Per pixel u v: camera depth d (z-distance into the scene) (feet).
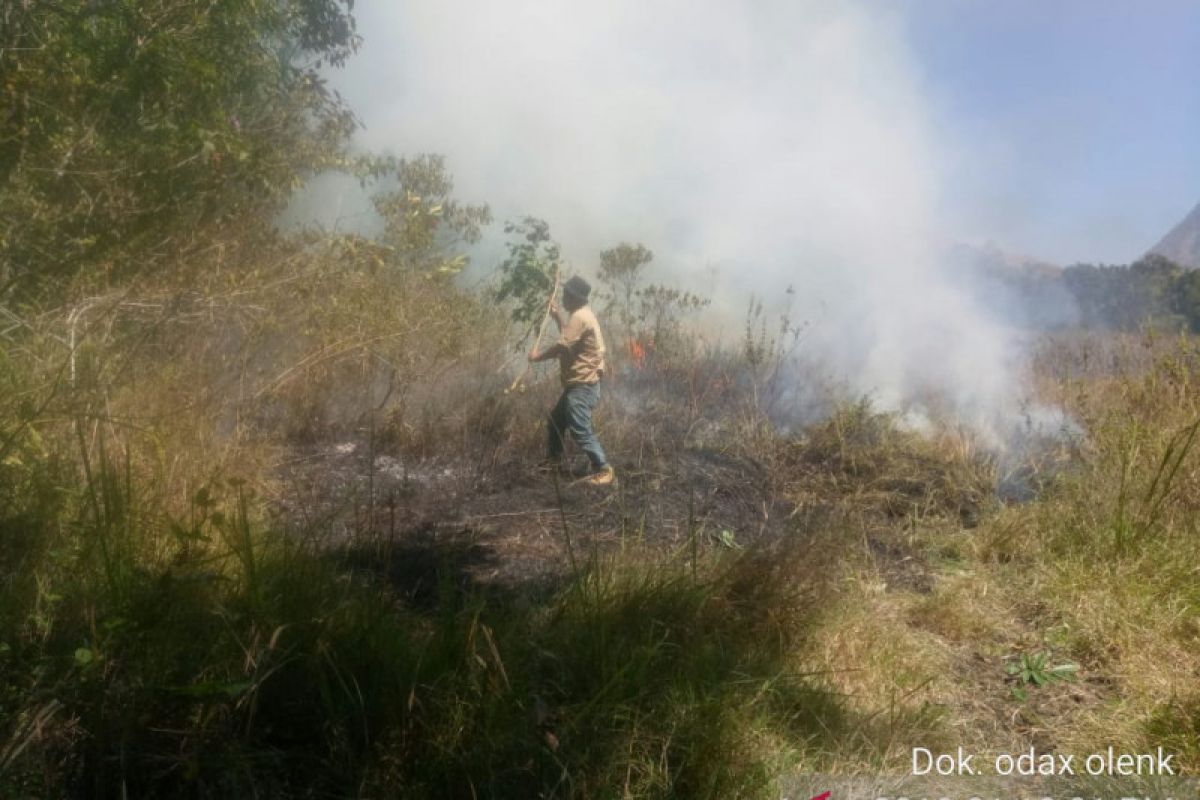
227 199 18.38
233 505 12.93
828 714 9.96
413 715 8.45
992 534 15.99
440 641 9.53
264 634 8.86
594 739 8.55
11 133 15.31
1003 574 14.76
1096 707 10.96
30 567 9.69
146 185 16.74
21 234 15.07
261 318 17.71
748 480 19.31
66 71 15.93
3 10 15.85
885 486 19.36
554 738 8.36
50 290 15.24
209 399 15.58
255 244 19.08
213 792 7.73
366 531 13.88
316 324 19.16
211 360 16.92
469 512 16.02
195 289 16.57
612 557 13.41
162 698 8.13
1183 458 16.26
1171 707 10.46
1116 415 19.77
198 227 17.69
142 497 11.83
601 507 16.89
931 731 10.01
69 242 15.65
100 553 9.77
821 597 12.03
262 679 7.93
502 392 21.27
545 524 15.74
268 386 17.80
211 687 7.69
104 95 16.93
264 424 17.84
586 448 18.19
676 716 9.08
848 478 19.74
